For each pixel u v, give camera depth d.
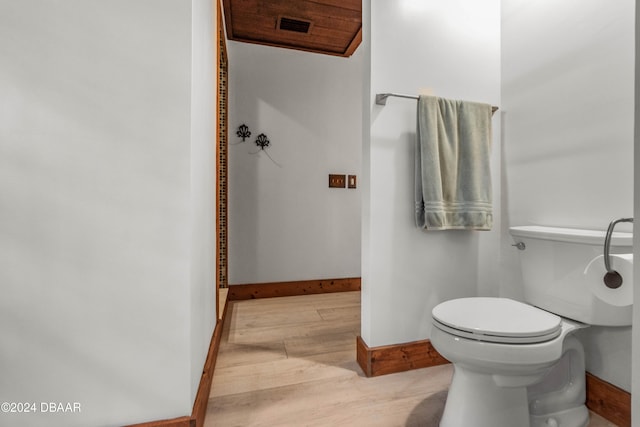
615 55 1.08
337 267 2.83
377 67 1.36
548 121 1.32
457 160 1.41
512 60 1.50
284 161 2.69
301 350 1.62
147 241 0.88
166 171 0.89
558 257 1.07
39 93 0.80
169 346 0.90
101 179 0.84
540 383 1.13
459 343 0.89
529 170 1.41
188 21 0.90
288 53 2.71
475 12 1.52
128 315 0.87
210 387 1.25
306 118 2.75
